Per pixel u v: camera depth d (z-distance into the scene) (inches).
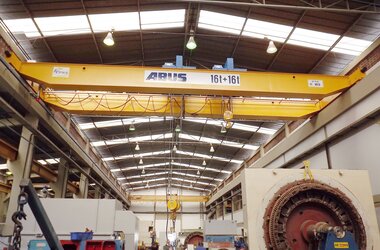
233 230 511.5
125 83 335.3
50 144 419.2
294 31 381.1
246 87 344.5
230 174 986.1
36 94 355.9
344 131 378.3
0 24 339.0
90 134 655.8
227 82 343.9
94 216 381.7
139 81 336.8
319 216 146.5
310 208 147.6
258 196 159.3
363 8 328.5
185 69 344.2
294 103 426.6
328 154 419.5
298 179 163.9
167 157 888.9
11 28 364.8
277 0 334.3
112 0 343.6
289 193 143.7
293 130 544.7
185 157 901.2
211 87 339.6
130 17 376.2
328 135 406.9
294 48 413.1
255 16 368.8
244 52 448.5
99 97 402.9
